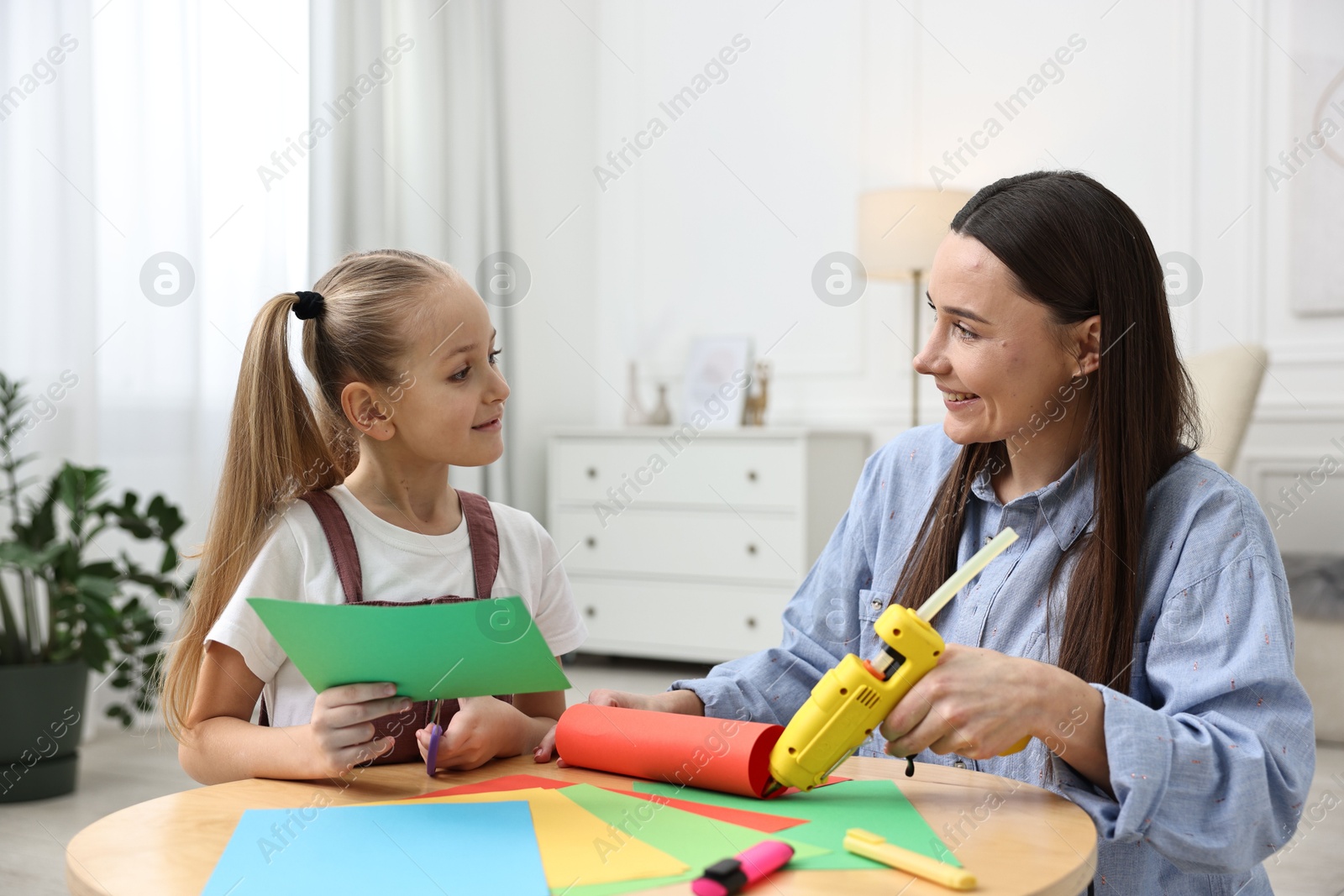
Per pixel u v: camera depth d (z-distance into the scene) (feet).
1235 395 7.97
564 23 14.25
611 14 14.70
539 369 13.79
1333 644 8.64
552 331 14.01
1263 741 2.56
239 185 9.86
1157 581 2.94
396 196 11.75
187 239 9.46
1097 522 3.00
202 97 9.62
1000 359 3.05
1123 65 11.45
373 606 2.35
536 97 13.76
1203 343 11.09
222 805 2.50
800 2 13.30
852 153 13.01
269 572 3.27
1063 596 3.11
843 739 2.47
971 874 1.97
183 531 9.46
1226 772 2.45
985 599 3.25
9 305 8.66
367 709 2.68
